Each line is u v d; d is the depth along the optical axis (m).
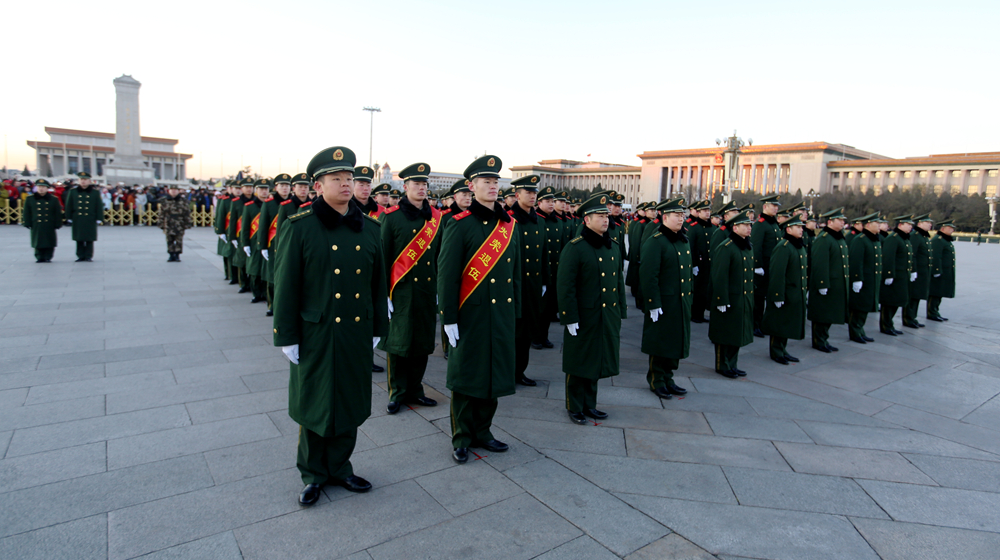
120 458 3.83
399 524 3.18
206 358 6.23
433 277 5.00
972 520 3.41
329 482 3.62
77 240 13.34
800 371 6.71
